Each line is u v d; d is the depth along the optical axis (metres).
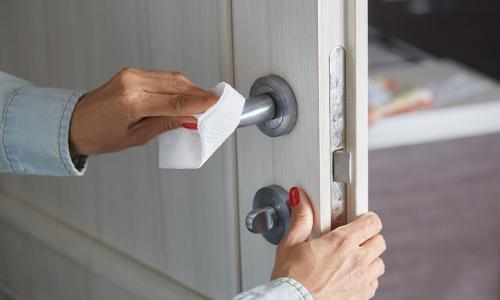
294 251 0.77
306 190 0.79
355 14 0.74
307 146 0.77
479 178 2.20
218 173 0.88
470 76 2.45
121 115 0.76
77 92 0.85
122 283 1.06
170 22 0.90
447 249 2.21
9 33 1.23
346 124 0.77
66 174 0.88
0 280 1.44
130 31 0.96
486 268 2.25
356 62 0.75
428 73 2.47
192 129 0.75
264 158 0.82
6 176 1.35
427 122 2.11
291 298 0.74
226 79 0.84
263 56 0.79
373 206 2.11
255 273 0.87
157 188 0.98
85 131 0.82
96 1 1.00
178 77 0.76
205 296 0.95
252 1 0.79
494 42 2.77
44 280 1.28
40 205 1.27
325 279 0.76
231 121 0.72
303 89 0.76
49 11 1.11
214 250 0.92
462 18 2.75
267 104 0.76
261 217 0.79
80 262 1.14
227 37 0.83
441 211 2.17
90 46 1.04
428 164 2.14
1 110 0.86
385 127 2.07
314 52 0.74
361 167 0.78
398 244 2.14
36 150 0.85
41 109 0.84
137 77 0.75
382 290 2.15
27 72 1.21
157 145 0.96
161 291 0.99
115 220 1.08
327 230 0.79
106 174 1.08
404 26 2.75
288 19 0.76
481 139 2.18
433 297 2.22
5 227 1.37
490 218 2.24
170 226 0.98
